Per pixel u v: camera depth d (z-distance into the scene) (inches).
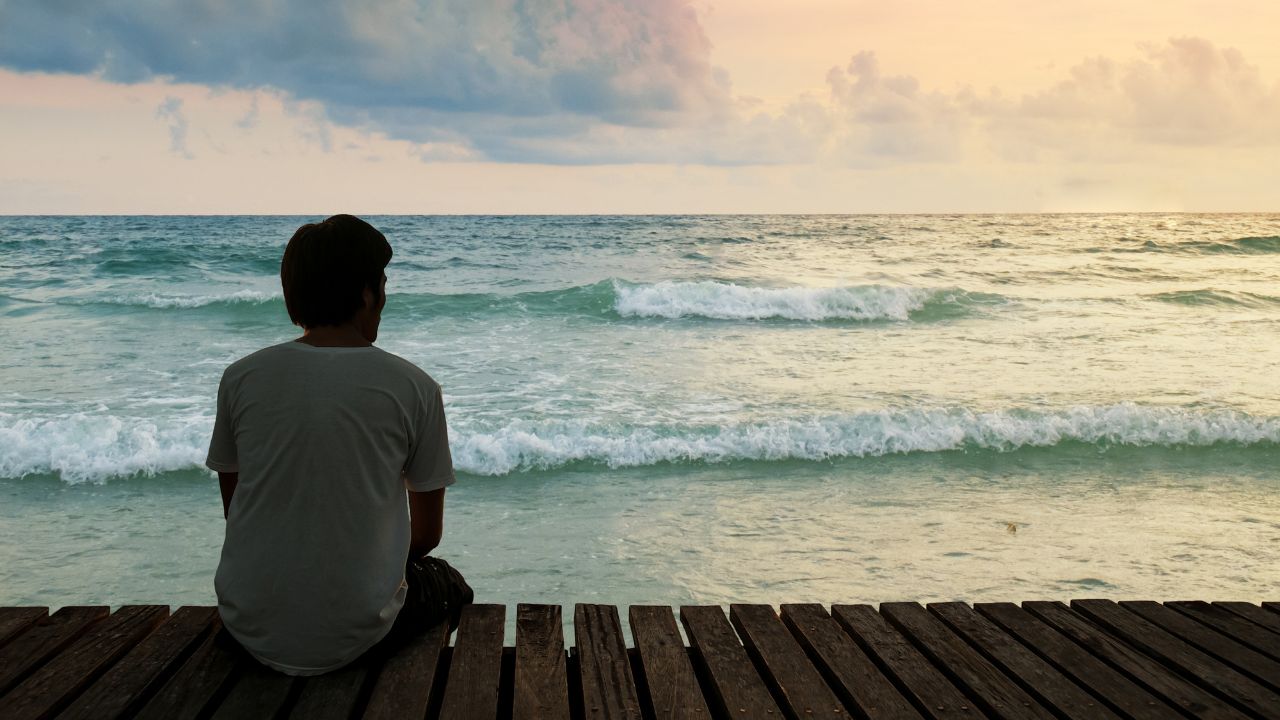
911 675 95.2
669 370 444.8
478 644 99.0
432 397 88.6
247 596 85.6
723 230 1872.5
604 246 1387.8
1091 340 553.0
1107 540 228.2
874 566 208.5
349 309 86.7
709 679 96.3
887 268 1043.9
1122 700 91.1
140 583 195.5
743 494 266.1
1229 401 381.7
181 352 478.0
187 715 82.3
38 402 356.2
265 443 83.7
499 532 230.5
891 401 377.1
